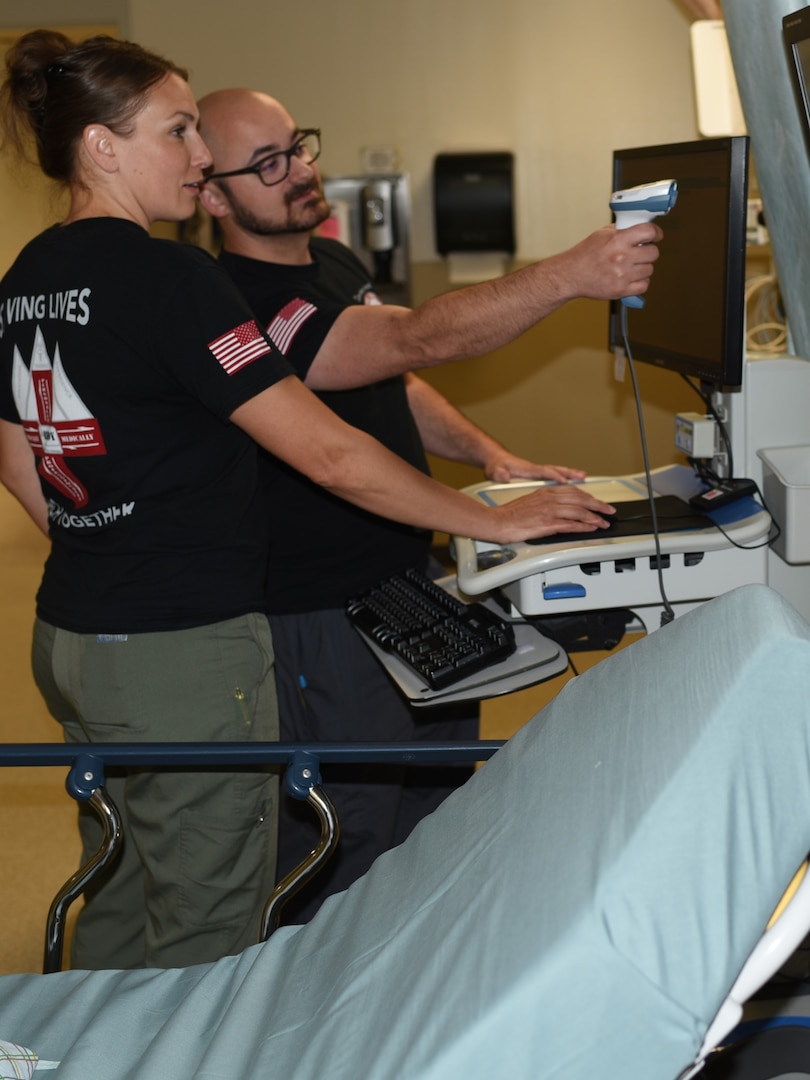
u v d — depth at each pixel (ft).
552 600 5.40
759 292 11.26
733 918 2.78
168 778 5.28
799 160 5.77
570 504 5.60
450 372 14.97
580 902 2.79
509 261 14.57
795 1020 4.74
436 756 4.38
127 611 5.15
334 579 6.87
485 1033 2.75
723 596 3.44
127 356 4.89
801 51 4.83
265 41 14.17
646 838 2.82
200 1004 3.83
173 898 5.43
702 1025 2.73
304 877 4.26
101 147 5.02
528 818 3.31
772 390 5.79
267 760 4.37
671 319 5.94
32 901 8.18
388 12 14.07
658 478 6.42
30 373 5.15
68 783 4.30
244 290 6.65
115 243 4.90
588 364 14.82
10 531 17.17
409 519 5.40
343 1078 3.01
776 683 2.97
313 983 3.56
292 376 5.06
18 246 16.03
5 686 12.01
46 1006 4.09
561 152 14.39
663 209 4.93
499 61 14.17
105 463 5.03
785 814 2.88
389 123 14.37
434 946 3.17
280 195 6.51
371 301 7.42
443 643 5.52
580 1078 2.73
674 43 14.03
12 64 5.14
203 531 5.18
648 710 3.22
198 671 5.19
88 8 14.07
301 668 7.00
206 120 6.55
